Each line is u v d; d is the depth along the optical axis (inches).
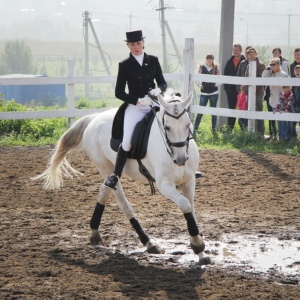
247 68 832.9
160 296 343.0
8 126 866.1
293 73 818.8
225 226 470.9
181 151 375.6
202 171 644.1
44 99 1940.2
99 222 434.6
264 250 421.4
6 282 360.2
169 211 509.4
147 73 418.3
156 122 404.2
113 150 434.9
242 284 361.7
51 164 472.1
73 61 852.6
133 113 420.5
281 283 364.5
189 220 393.4
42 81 845.8
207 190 574.9
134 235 451.5
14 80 834.2
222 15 935.7
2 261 394.9
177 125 375.2
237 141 794.2
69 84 858.1
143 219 486.9
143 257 408.2
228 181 605.9
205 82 879.1
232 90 869.8
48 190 574.9
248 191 571.5
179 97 396.8
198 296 343.0
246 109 836.6
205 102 889.5
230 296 342.6
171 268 388.5
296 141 783.7
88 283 360.8
